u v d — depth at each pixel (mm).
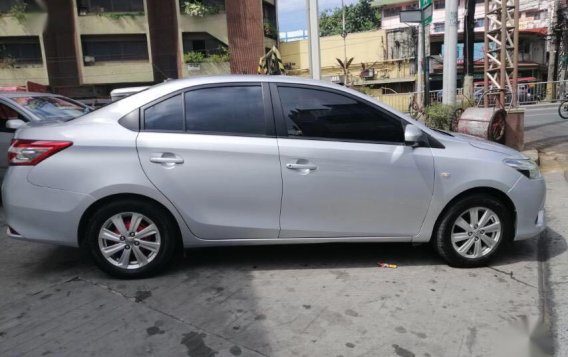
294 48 42969
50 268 4426
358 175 4008
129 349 3033
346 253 4617
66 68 35000
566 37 35219
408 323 3301
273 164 3951
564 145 10609
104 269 4020
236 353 2975
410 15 10281
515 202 4184
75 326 3334
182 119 4008
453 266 4250
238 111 4039
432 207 4117
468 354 2945
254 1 36156
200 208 3967
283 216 4027
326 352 2977
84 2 34625
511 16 10461
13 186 3900
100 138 3893
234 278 4086
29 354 2996
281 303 3619
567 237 4891
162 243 4035
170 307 3584
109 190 3855
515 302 3586
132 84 36219
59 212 3875
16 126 6348
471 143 4289
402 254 4574
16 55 34562
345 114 4086
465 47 14219
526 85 26438
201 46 36812
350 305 3572
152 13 35625
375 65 39844
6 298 3805
